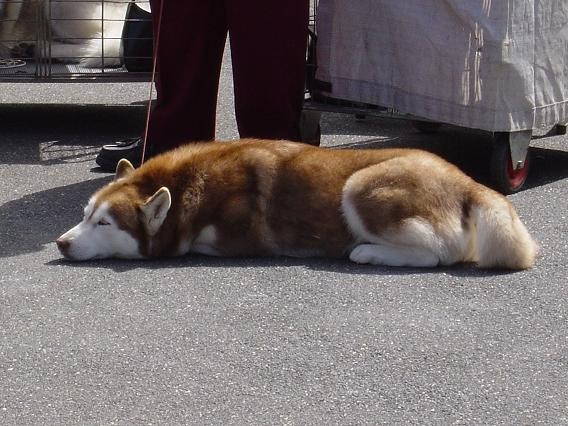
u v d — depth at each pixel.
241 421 4.36
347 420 4.38
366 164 6.12
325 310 5.40
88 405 4.48
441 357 4.91
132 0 9.41
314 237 6.14
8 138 9.07
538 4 7.33
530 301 5.56
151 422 4.35
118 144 8.16
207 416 4.39
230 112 9.84
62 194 7.45
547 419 4.40
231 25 7.25
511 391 4.61
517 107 7.36
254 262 6.13
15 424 4.34
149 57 9.00
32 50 9.40
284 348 4.98
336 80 8.04
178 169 6.18
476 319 5.33
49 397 4.54
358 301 5.52
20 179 7.81
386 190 5.97
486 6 7.20
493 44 7.20
